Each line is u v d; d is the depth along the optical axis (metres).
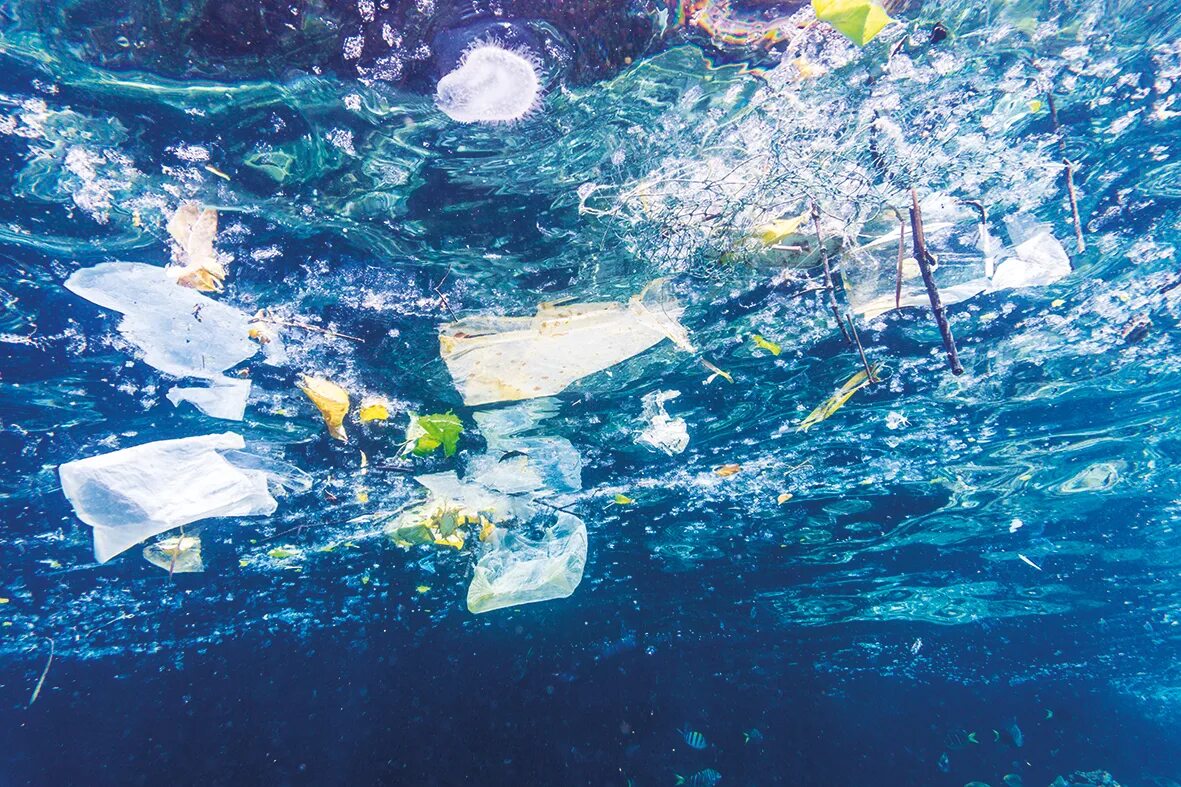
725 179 4.49
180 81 3.51
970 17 3.53
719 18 3.41
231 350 6.18
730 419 9.23
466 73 3.60
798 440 10.11
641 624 23.31
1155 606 21.95
